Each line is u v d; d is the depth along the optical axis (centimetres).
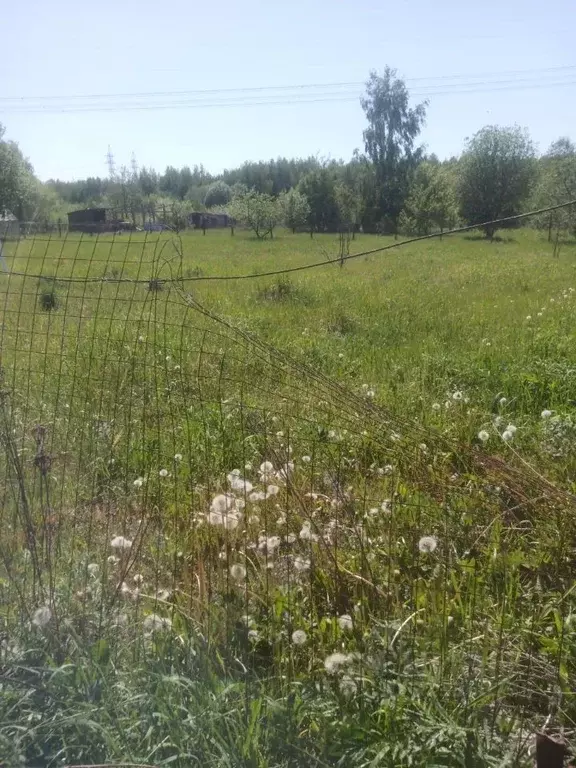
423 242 4922
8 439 360
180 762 235
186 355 562
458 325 1083
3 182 4009
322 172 7100
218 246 4275
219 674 276
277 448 427
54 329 630
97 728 244
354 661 273
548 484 394
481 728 254
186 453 457
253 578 336
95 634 303
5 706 260
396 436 423
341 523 381
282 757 239
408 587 334
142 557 362
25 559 338
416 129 6769
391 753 238
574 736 262
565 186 4781
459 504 388
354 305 1370
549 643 297
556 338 868
